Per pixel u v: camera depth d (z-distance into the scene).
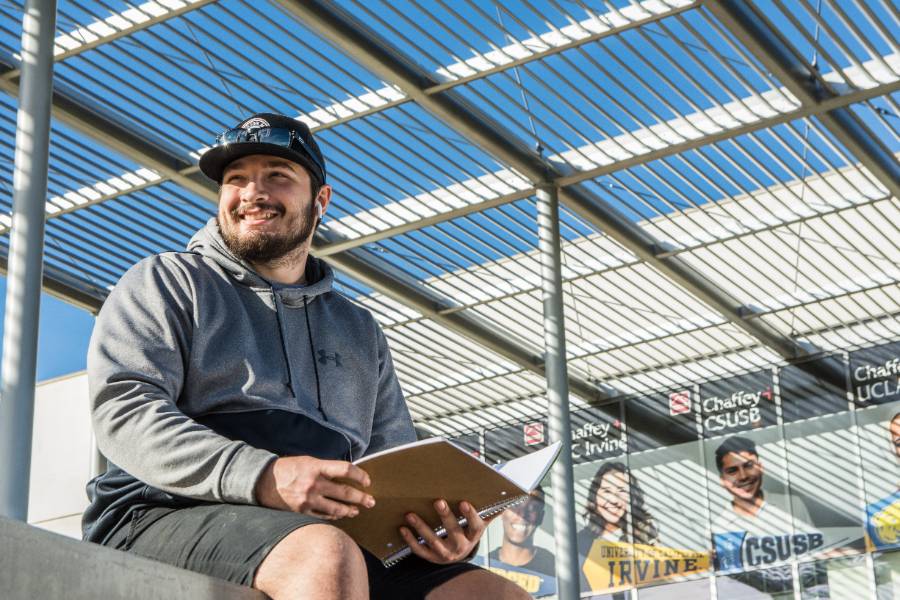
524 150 15.65
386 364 3.32
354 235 17.50
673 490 23.41
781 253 19.33
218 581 2.30
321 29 12.96
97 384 2.65
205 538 2.46
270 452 2.60
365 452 3.21
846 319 21.20
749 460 22.64
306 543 2.34
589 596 23.67
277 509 2.50
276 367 2.95
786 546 21.84
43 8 10.66
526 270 19.08
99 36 13.37
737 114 14.62
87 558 2.01
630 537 23.58
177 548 2.49
